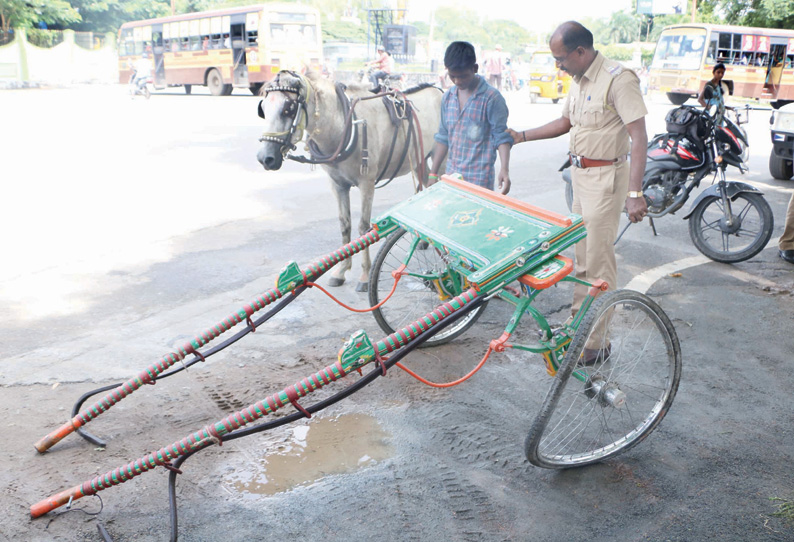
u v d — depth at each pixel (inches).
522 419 148.7
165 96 1067.3
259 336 187.8
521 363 174.6
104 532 111.0
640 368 168.4
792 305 209.8
